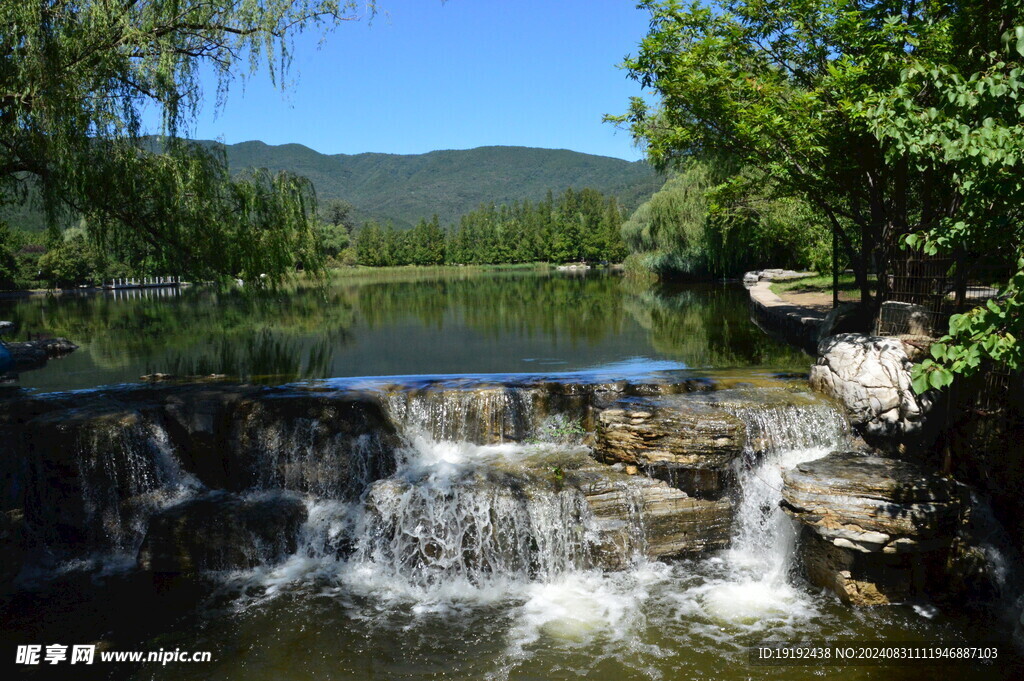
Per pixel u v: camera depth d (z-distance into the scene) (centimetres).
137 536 967
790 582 829
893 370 983
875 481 766
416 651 707
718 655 684
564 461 981
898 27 1097
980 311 520
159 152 1376
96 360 1711
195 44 1395
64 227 1403
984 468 833
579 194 14950
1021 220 651
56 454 964
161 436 1030
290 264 1553
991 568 762
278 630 751
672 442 898
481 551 859
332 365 1614
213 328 2433
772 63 1462
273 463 1033
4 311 3325
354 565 893
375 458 1007
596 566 862
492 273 9319
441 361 1655
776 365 1460
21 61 1169
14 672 680
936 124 699
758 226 3194
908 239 689
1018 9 740
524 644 716
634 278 5566
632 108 1598
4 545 919
